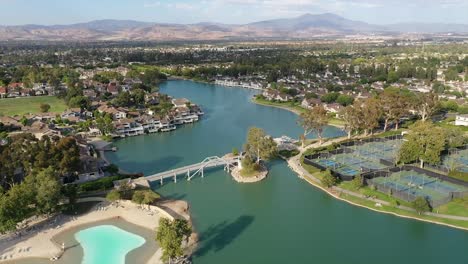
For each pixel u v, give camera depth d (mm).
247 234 135000
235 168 195250
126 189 160000
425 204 144125
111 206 152500
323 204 159000
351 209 154000
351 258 121062
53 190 137375
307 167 196875
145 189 167750
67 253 121062
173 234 111562
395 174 185125
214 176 190000
